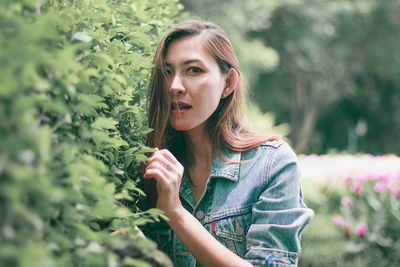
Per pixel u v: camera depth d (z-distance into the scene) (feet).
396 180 14.02
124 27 4.33
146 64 4.12
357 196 15.02
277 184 4.84
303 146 59.52
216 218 4.91
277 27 51.37
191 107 4.80
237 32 31.99
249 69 31.14
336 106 74.02
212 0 31.81
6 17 2.13
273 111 63.87
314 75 59.67
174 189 4.15
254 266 4.51
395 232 13.48
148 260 3.13
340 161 23.35
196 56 4.74
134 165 4.71
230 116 5.26
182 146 5.38
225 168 5.02
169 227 4.94
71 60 2.41
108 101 4.02
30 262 1.85
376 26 56.34
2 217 1.89
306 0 49.34
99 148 3.43
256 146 5.11
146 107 5.02
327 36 55.01
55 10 2.84
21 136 1.95
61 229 2.58
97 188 2.64
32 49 2.11
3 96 1.97
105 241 2.84
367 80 67.00
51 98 2.63
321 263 12.84
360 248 13.29
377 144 72.74
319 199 19.12
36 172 2.04
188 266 4.86
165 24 6.23
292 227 4.63
